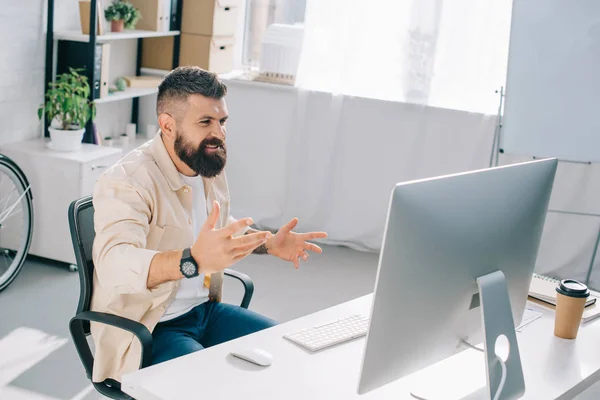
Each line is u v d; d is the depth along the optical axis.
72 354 3.32
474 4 4.61
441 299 1.68
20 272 4.10
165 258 1.86
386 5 4.74
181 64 5.09
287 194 5.17
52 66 4.36
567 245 4.76
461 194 1.66
